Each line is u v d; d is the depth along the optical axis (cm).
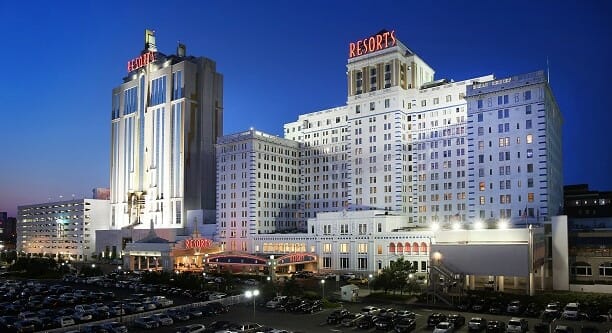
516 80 14138
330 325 8944
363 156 17975
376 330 8550
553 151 15038
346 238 16475
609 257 12212
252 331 8112
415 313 9912
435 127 17275
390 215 16000
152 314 9488
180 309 9938
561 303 10119
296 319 9481
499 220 13912
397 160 17188
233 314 9981
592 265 12419
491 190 14250
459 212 16538
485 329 8431
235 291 12256
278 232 19688
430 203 17150
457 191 16638
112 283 14338
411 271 12762
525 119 13925
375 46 18138
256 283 13750
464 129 16688
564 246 12250
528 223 13162
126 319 9244
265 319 9488
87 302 11494
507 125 14188
